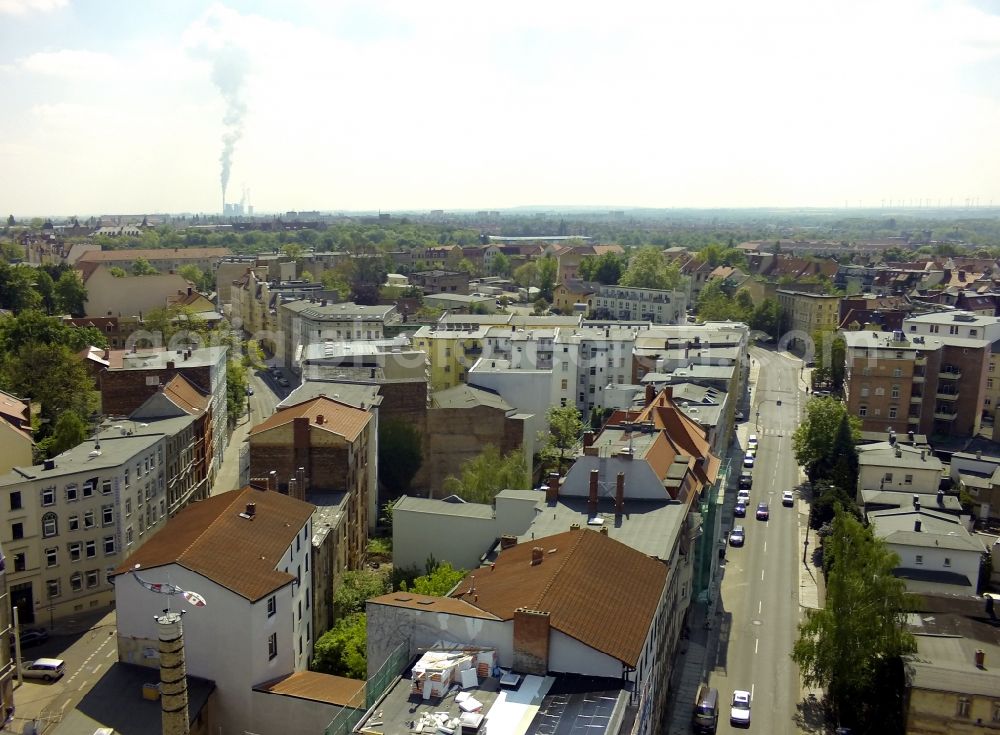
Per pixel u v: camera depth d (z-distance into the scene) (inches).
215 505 3166.8
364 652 3041.3
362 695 2699.3
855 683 3068.4
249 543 2952.8
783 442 6870.1
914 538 4037.9
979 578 4074.8
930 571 3988.7
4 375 5999.0
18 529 3636.8
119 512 3949.3
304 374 5851.4
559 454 5841.5
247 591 2723.9
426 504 3981.3
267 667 2815.0
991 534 4825.3
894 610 3120.1
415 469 5398.6
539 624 2223.2
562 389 7155.5
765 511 5255.9
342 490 4195.4
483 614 2351.1
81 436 4985.2
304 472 4111.7
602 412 6437.0
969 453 5718.5
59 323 7244.1
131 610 2802.7
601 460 3481.8
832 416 5629.9
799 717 3223.4
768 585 4320.9
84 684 3225.9
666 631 3056.1
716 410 5255.9
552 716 2047.2
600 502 3440.0
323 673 3073.3
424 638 2386.8
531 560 2662.4
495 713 2058.3
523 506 3750.0
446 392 5994.1
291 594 2979.8
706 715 3090.6
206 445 5305.1
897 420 6333.7
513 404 6151.6
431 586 3208.7
